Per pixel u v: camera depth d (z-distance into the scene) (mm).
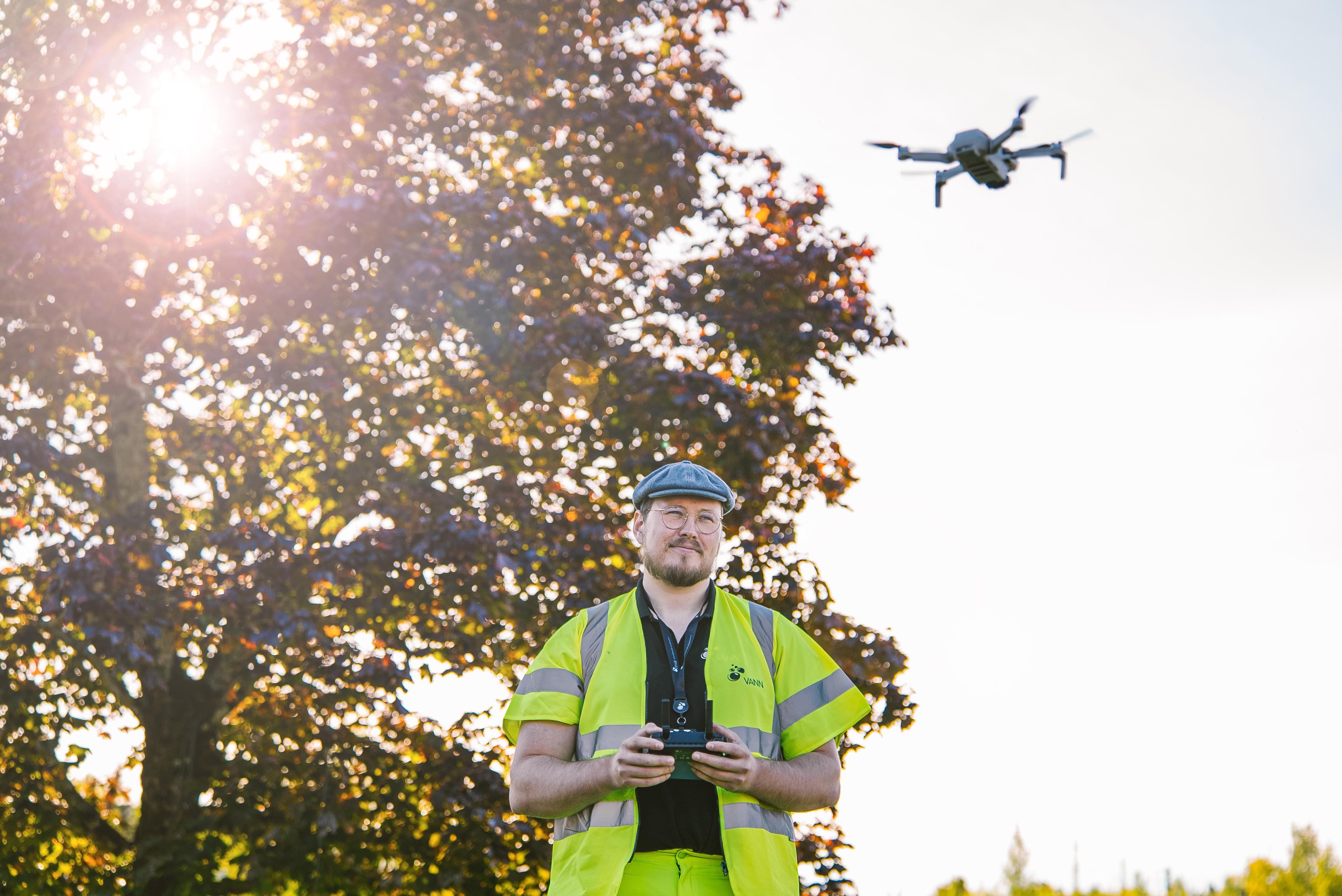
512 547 10656
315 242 11086
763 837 3311
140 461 12078
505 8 13039
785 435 11352
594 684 3479
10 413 11641
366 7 12781
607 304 12727
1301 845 21328
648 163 13109
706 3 14047
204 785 11430
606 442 12055
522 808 3354
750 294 12367
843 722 3520
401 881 11016
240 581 10414
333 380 10906
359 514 11398
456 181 12547
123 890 10719
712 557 3582
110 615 9953
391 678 10516
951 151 6887
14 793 11250
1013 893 23156
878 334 12344
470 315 11227
